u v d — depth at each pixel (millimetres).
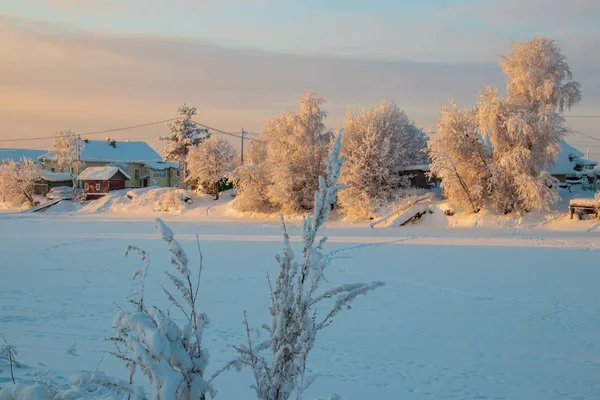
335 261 25797
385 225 48188
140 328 2641
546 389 8867
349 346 11266
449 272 22266
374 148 53281
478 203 47281
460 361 10391
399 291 17984
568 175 67500
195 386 2822
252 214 61125
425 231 43031
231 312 14430
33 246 32438
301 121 60844
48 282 19359
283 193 57938
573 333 12766
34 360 8367
